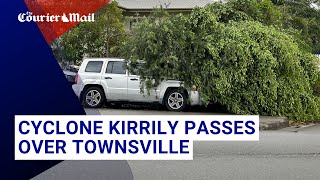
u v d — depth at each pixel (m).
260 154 8.79
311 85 15.20
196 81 13.58
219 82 13.30
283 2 26.48
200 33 13.69
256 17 15.57
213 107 14.40
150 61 13.80
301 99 14.23
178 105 13.91
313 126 13.21
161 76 13.76
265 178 7.06
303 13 28.14
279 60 13.80
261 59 13.37
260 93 13.61
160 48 13.55
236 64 13.35
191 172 7.36
